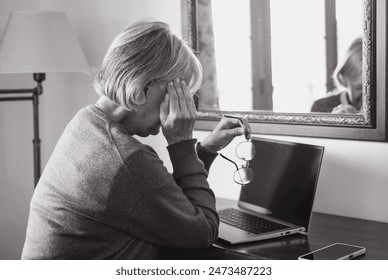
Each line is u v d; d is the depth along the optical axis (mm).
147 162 1385
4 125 2961
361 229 1809
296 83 2033
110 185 1367
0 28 2988
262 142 2020
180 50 1483
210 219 1502
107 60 1460
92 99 2734
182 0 2283
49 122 2961
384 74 1807
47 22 2510
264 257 1519
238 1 2145
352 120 1900
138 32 1452
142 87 1433
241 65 2164
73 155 1426
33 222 1491
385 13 1781
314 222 1902
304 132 2023
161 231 1410
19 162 3020
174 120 1499
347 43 1896
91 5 2686
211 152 1763
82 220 1409
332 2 1917
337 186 1991
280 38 2057
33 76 2721
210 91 2258
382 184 1878
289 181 1866
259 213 1971
